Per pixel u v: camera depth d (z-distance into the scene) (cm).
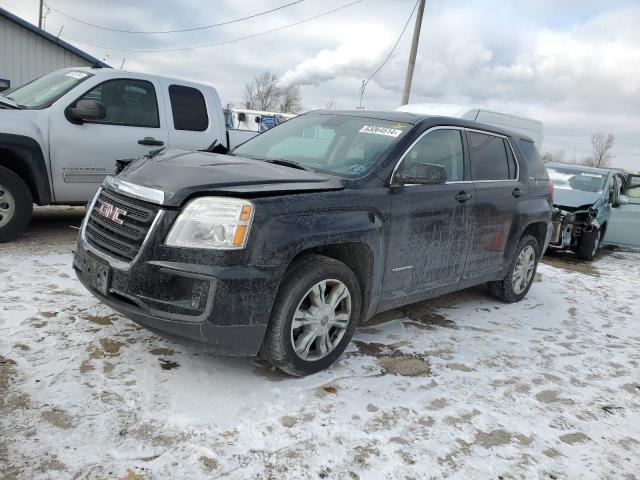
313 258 336
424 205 407
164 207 301
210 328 294
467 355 418
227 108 2120
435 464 272
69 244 598
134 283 300
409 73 2116
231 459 255
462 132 472
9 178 549
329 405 314
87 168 603
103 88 619
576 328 523
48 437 253
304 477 250
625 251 1176
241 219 297
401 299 414
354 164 388
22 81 1930
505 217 510
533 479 271
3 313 382
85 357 333
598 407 357
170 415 283
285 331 322
